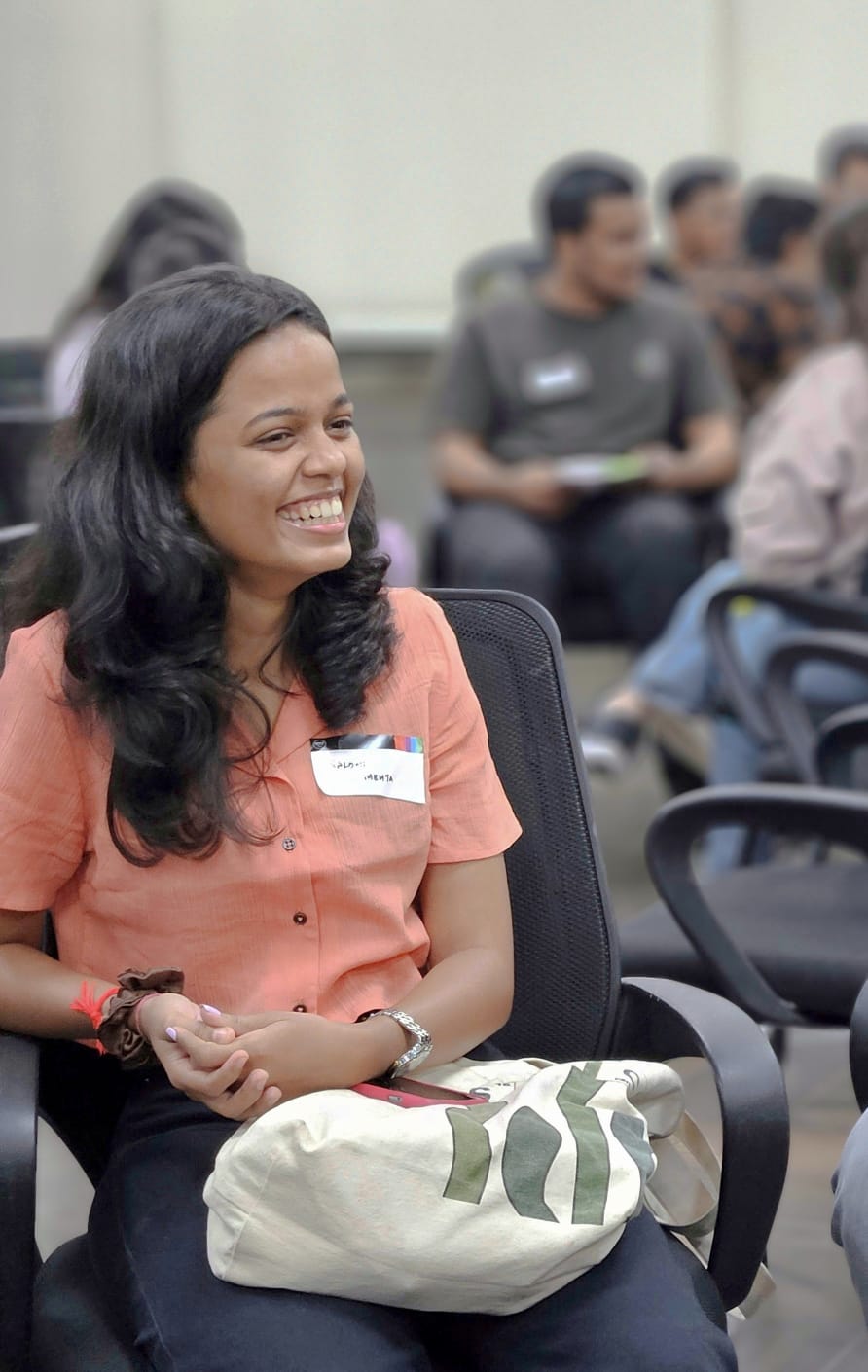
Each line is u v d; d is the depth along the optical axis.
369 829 2.16
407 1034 2.09
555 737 2.42
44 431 5.10
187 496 2.08
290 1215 1.85
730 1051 2.12
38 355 6.37
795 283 7.14
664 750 6.23
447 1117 1.91
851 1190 2.08
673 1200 2.15
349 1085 2.02
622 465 6.35
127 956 2.14
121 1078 2.31
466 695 2.28
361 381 10.35
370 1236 1.84
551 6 10.17
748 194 9.99
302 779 2.15
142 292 2.12
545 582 6.27
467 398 6.70
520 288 7.42
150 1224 1.97
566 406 6.71
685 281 8.29
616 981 2.37
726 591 4.62
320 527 2.08
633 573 6.28
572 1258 1.90
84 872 2.17
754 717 4.58
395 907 2.17
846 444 4.88
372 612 2.21
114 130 9.97
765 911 3.23
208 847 2.07
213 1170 1.96
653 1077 2.10
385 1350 1.85
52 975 2.11
